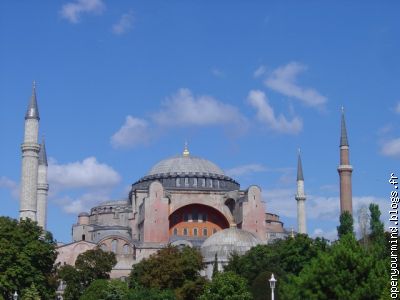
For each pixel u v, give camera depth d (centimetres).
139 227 16112
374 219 10600
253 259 11106
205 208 16262
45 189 14812
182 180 16788
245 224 15338
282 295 7244
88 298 10844
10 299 9506
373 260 6219
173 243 15038
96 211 18225
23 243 9881
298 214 16050
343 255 6222
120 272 14500
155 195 15362
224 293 8975
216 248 13400
